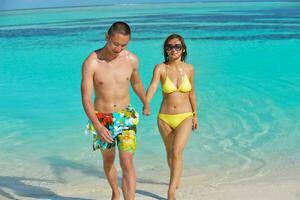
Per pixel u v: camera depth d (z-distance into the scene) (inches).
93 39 992.2
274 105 382.9
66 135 317.1
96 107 169.6
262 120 336.2
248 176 222.8
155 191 206.1
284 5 2674.7
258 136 296.4
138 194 201.9
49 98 447.8
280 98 408.8
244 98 413.4
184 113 199.3
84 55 757.3
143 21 1510.8
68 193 207.9
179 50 199.9
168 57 203.9
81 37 1042.1
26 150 285.9
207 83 491.2
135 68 172.2
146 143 289.9
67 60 708.7
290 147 270.2
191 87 202.7
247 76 528.1
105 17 1867.6
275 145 275.7
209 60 658.2
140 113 367.6
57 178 234.7
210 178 223.5
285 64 604.7
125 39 155.9
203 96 425.7
